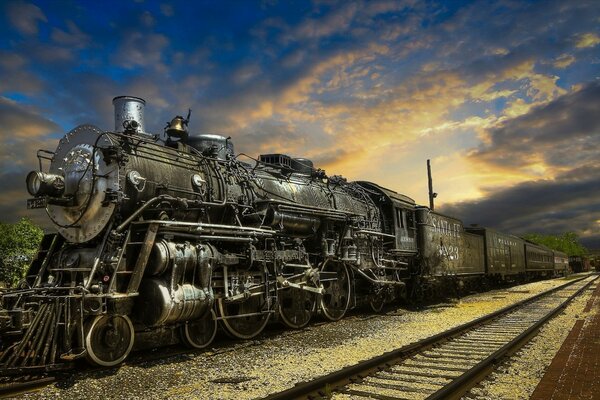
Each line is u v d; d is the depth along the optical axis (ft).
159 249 24.97
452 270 67.87
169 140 32.71
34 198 26.35
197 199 29.94
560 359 22.71
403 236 54.54
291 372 22.11
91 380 20.98
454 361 23.66
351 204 46.85
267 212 33.94
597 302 52.54
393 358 23.44
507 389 18.57
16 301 24.68
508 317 41.96
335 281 41.63
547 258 162.91
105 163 26.37
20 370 20.95
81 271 25.21
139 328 25.62
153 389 19.71
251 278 31.63
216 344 30.25
